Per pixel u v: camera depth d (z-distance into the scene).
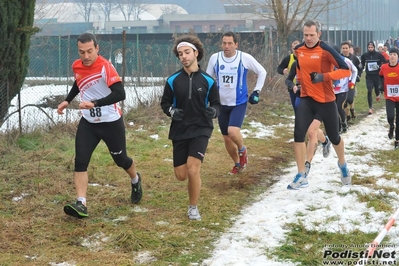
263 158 10.43
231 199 7.74
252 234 6.32
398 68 11.63
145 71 15.13
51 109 12.20
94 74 6.67
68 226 6.54
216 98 6.68
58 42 21.16
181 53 6.57
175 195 7.82
